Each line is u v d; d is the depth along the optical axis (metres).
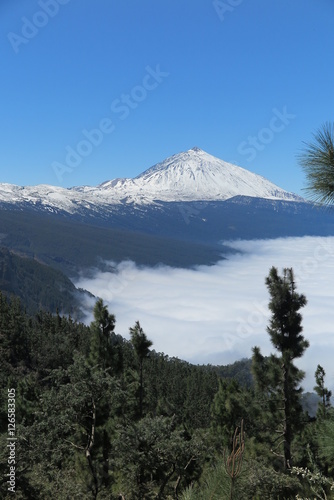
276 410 20.58
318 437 4.94
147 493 13.16
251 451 19.77
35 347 78.19
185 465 11.94
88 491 13.57
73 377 13.69
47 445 12.60
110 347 22.20
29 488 11.92
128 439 12.30
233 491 4.35
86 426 14.14
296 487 7.91
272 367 20.91
